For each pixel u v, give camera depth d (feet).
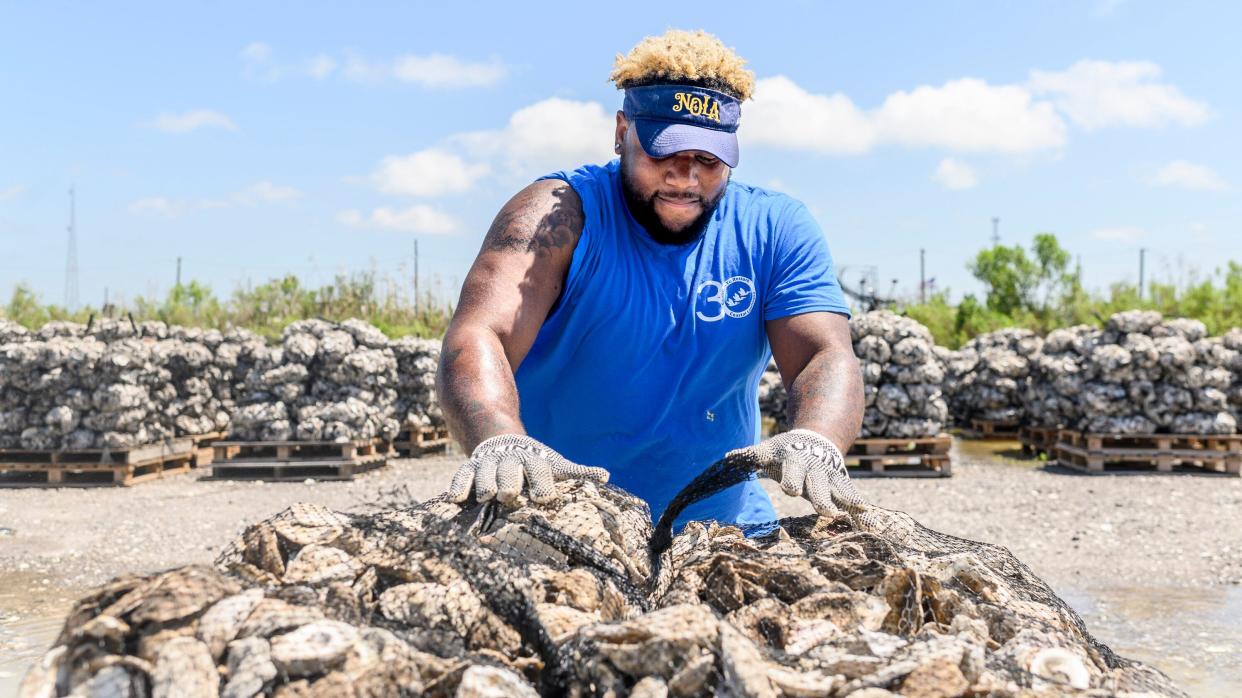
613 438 8.14
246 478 37.68
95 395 35.81
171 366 40.78
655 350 7.77
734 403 8.35
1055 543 25.81
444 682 4.11
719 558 5.34
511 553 5.22
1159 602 20.22
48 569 22.80
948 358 54.70
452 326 7.16
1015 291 81.82
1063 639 4.93
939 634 4.57
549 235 7.48
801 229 8.12
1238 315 58.95
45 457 36.81
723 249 7.83
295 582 4.77
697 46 7.26
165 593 4.11
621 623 4.34
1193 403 38.24
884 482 36.50
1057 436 42.42
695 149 7.09
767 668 4.11
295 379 38.19
